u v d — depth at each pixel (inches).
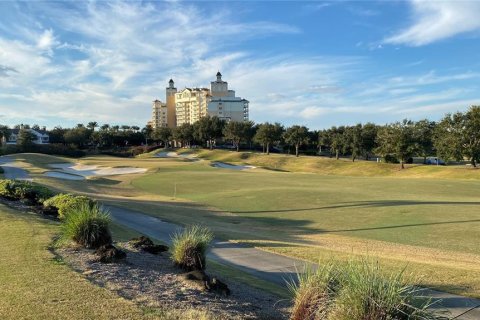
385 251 528.4
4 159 2689.5
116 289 267.6
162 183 1690.5
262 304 282.2
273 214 928.3
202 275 314.7
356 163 3006.9
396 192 1285.7
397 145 2657.5
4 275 284.5
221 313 243.6
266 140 3878.0
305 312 209.0
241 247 512.4
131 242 433.1
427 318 183.6
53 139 5329.7
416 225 755.4
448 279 344.2
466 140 2341.3
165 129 5502.0
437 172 2377.0
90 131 5182.1
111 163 2775.6
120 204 970.7
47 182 1422.2
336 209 964.6
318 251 484.4
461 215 841.5
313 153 4313.5
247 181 1722.4
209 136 4781.0
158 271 333.1
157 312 229.3
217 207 1047.6
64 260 334.0
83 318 213.8
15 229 449.7
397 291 182.1
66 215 466.3
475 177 2134.6
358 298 180.9
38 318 212.1
